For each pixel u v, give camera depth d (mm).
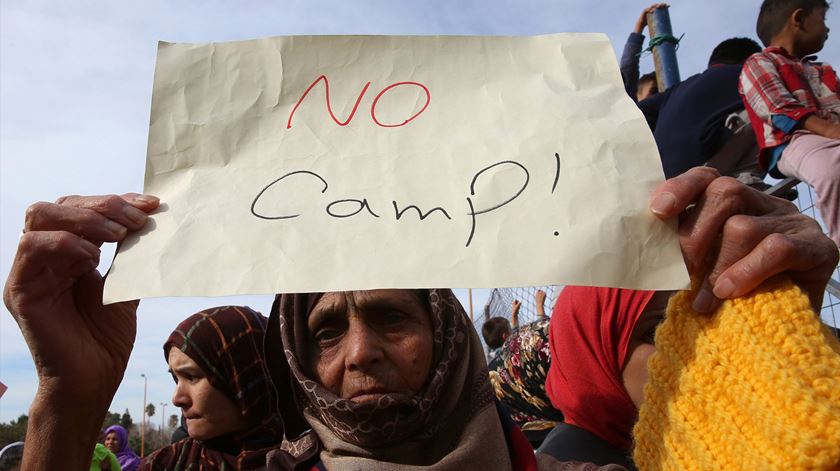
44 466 1222
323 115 1204
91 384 1270
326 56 1246
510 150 1127
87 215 1103
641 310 1691
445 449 1438
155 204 1126
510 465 1398
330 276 1027
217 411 2227
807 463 784
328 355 1442
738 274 940
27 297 1197
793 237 940
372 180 1132
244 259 1055
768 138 2486
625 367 1744
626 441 1807
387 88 1223
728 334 941
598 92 1177
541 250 1015
